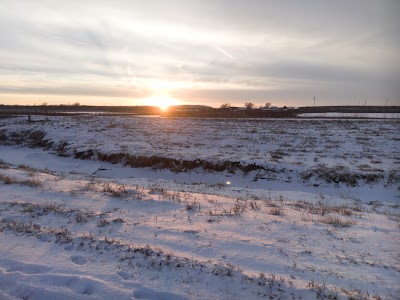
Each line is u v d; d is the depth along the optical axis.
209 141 28.67
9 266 6.01
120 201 10.45
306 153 22.53
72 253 6.56
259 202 11.07
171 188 15.17
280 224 8.20
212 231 7.69
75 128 37.44
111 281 5.48
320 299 4.88
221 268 5.84
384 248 6.71
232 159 20.19
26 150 29.98
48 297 5.04
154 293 5.16
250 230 7.76
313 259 6.23
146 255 6.40
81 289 5.27
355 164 18.58
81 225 8.20
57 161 24.72
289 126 41.00
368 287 5.18
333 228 7.96
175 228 7.88
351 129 36.09
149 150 24.00
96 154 24.62
